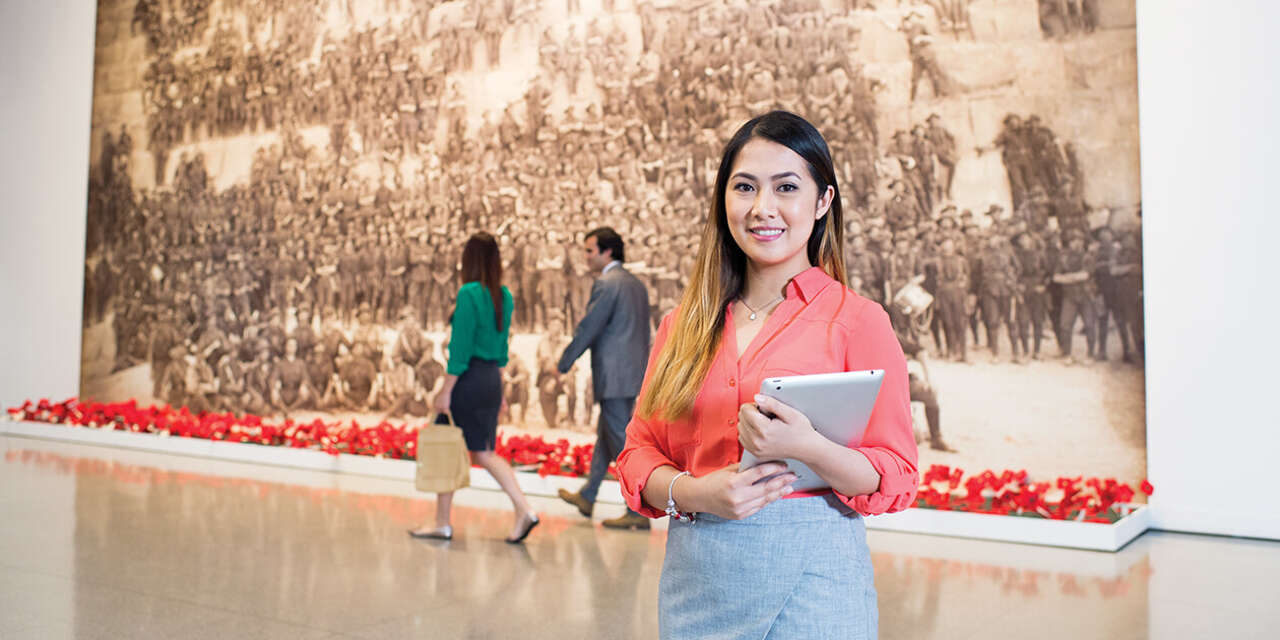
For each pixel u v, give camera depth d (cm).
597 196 986
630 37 975
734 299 198
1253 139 674
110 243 1320
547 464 850
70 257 1343
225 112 1241
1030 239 776
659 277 945
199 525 660
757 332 188
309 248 1168
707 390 186
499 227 1042
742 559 172
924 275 815
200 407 1234
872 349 177
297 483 877
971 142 802
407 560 568
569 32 1013
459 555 584
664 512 190
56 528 635
